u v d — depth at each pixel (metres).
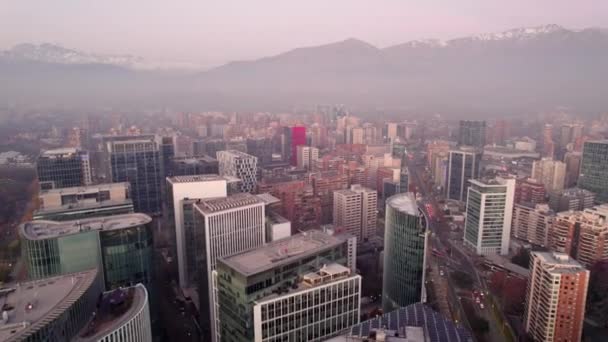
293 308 193.25
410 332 162.62
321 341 199.38
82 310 182.38
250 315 188.12
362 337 162.62
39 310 172.38
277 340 191.00
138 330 189.62
